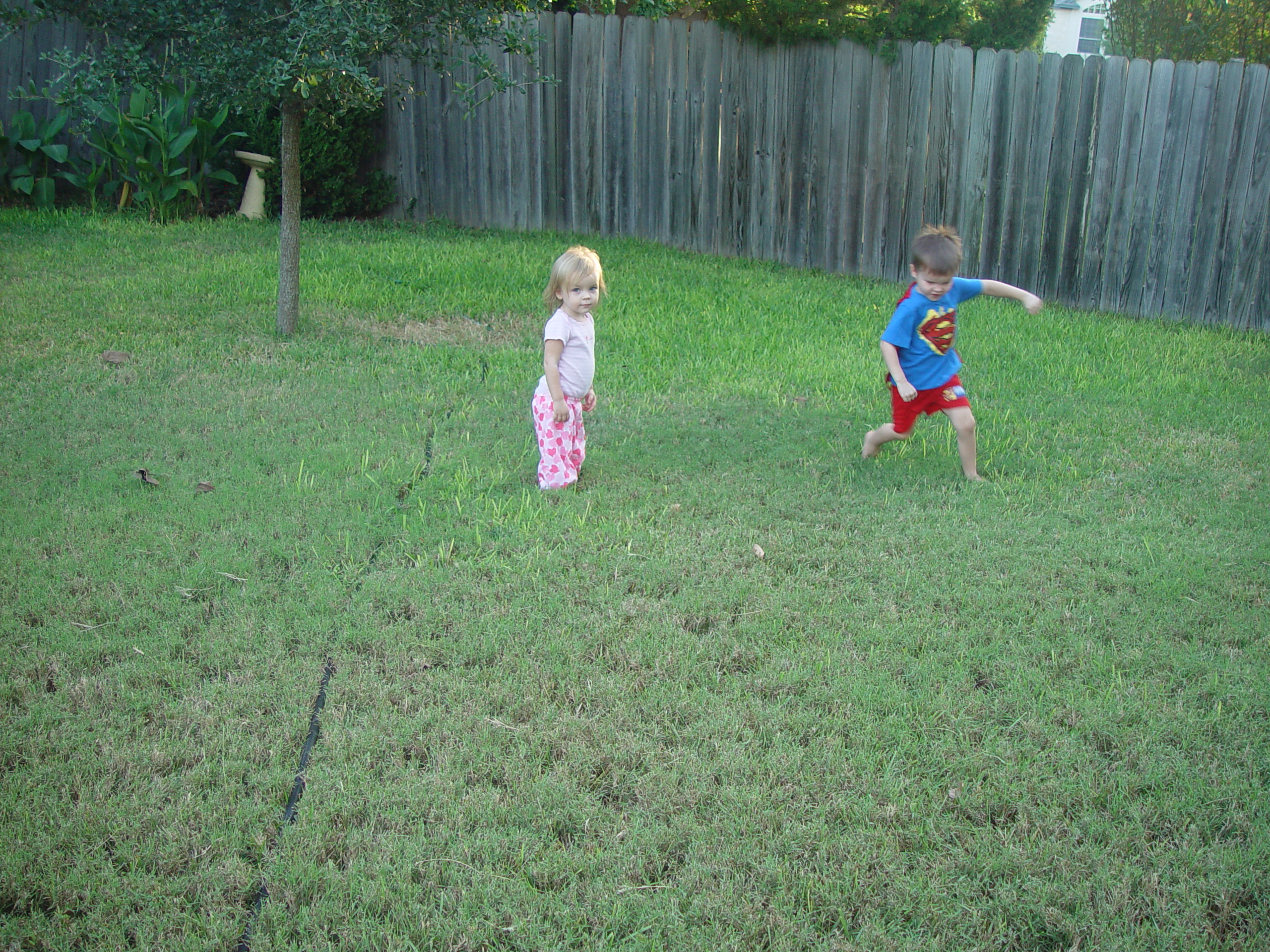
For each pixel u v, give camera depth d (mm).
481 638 3227
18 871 2270
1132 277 8883
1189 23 10359
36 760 2598
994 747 2779
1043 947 2195
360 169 11219
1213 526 4293
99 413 5133
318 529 3965
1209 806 2572
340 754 2662
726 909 2225
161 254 8586
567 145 10602
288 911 2217
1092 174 8781
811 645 3266
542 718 2842
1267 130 8109
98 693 2908
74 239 8883
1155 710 2945
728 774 2650
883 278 9766
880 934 2170
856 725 2857
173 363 5969
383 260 8844
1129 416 5781
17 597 3369
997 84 8859
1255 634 3404
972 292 4574
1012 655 3244
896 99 9273
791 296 8594
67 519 3949
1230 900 2289
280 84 5285
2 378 5551
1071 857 2398
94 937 2135
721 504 4355
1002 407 5949
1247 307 8523
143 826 2414
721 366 6512
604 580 3654
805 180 9836
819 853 2391
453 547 3883
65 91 5770
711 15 9766
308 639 3211
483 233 10734
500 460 4777
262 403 5379
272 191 10469
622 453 4941
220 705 2873
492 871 2312
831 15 9188
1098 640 3354
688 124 10141
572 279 4176
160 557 3701
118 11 5645
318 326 6926
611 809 2525
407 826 2457
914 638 3301
